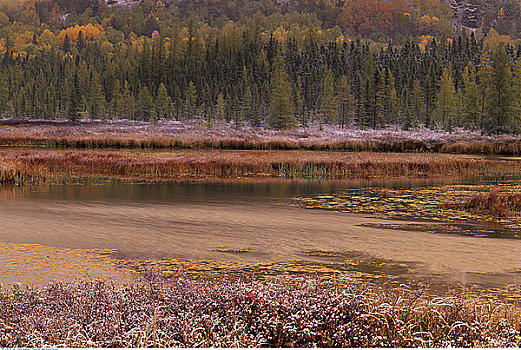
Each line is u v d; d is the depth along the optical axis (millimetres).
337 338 5707
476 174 34312
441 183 28594
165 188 25078
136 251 11539
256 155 44781
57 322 5750
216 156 42281
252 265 10266
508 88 91750
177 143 65688
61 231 13930
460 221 15992
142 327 5586
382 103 116312
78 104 121875
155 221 15719
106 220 15820
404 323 5941
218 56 187875
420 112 121750
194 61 186375
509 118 91062
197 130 95125
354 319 6055
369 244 12453
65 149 57094
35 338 5207
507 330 5926
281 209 18438
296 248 11961
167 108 134750
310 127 116562
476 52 186375
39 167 31812
